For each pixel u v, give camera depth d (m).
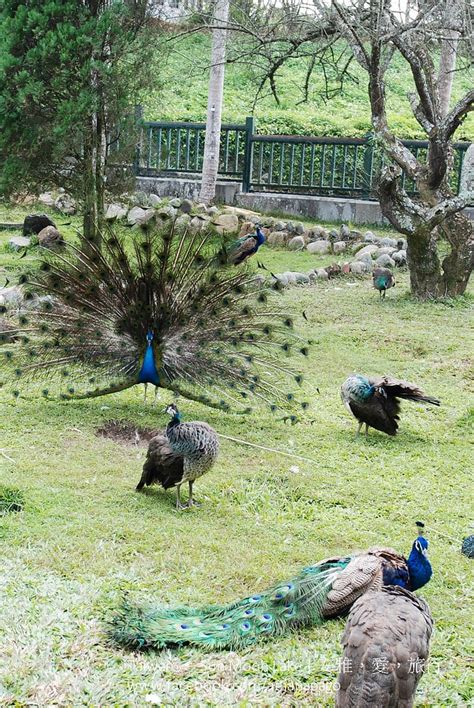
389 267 17.20
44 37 12.88
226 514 7.58
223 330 9.59
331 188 21.27
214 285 9.59
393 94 28.88
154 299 9.39
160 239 10.16
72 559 6.61
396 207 14.48
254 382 9.59
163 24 15.37
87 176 13.75
